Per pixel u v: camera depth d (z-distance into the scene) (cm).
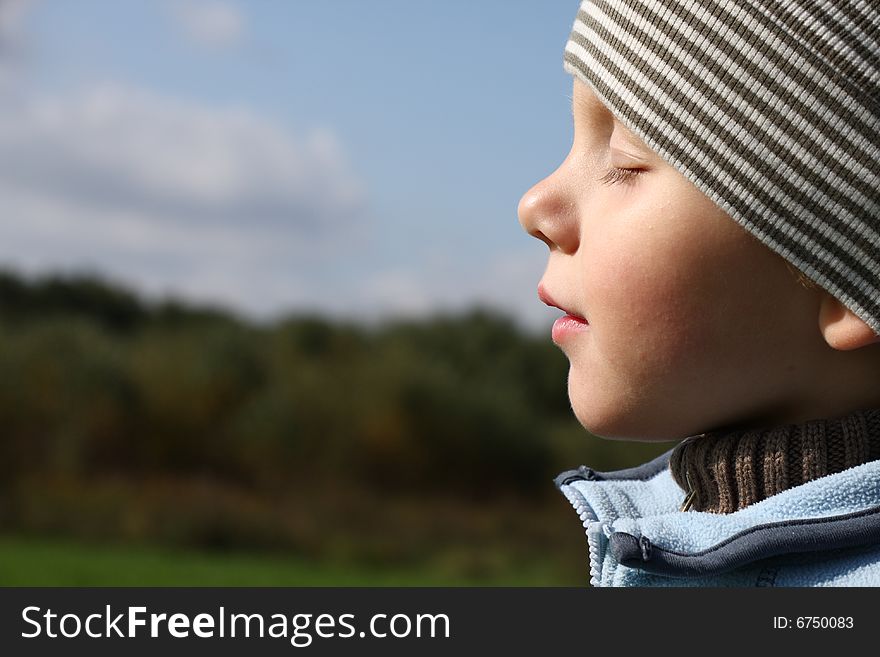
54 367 2269
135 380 2308
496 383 2500
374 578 1633
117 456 2270
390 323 2620
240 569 1639
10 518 1914
